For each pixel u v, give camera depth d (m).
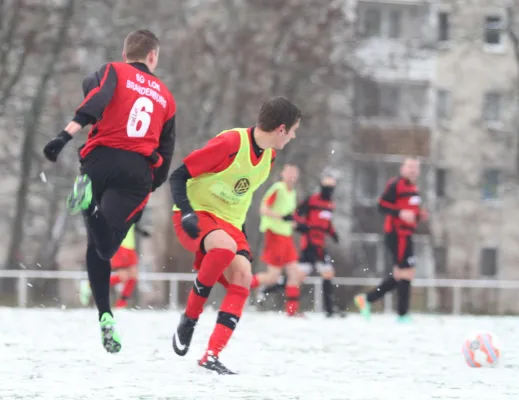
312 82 122.31
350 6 128.62
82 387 20.69
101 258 26.27
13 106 112.94
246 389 20.78
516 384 22.83
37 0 110.56
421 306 114.06
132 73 26.38
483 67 170.38
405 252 54.00
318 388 21.28
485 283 83.06
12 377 22.36
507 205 169.62
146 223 150.38
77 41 112.81
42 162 115.31
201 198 25.30
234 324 24.44
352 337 39.00
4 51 110.06
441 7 161.62
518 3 135.00
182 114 119.75
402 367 26.69
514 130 145.75
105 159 26.02
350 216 144.12
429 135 163.38
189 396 19.47
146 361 25.97
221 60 120.50
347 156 133.38
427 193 157.25
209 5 127.19
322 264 59.59
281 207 58.00
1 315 51.84
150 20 119.06
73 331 37.81
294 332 41.44
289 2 119.44
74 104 114.94
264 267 123.75
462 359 29.41
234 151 24.62
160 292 113.00
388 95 166.75
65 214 129.75
